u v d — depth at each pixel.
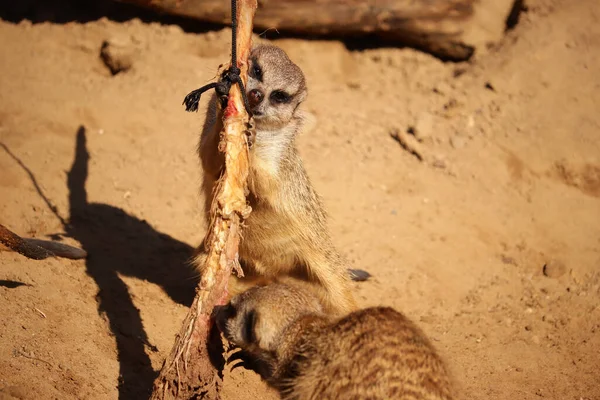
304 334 6.92
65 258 9.28
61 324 8.07
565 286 10.88
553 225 11.80
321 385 6.52
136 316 8.78
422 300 10.32
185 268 9.96
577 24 14.20
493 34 14.43
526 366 9.27
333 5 13.69
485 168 12.48
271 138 8.70
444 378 6.48
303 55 13.96
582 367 9.36
